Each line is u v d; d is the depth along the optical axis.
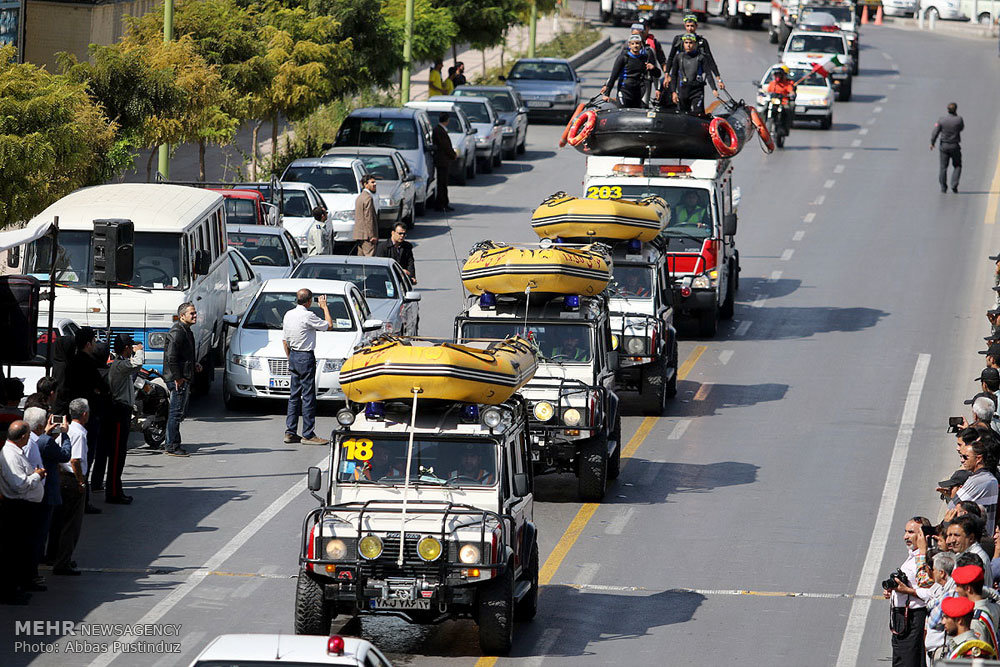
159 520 61.91
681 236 98.19
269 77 125.75
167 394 72.62
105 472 67.00
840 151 178.50
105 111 103.00
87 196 81.94
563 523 63.16
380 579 46.25
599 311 71.56
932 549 42.00
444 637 49.72
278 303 82.38
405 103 161.38
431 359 49.81
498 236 131.25
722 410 83.69
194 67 110.31
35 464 51.81
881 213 145.25
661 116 94.94
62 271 78.62
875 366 94.31
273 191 109.44
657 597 54.22
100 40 133.38
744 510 65.44
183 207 82.44
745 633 50.59
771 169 167.25
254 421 79.06
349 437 49.91
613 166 98.06
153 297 78.25
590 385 67.81
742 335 102.62
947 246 131.38
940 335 102.62
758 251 129.62
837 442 77.31
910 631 43.97
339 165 120.81
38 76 85.50
